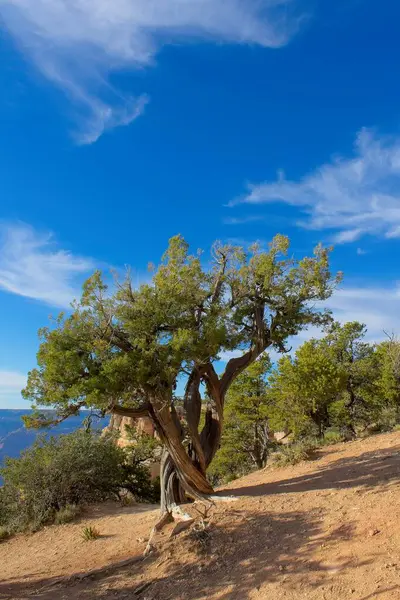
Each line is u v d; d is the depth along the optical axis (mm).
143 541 11961
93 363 11898
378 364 31578
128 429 27562
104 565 10688
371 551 7250
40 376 12055
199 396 14203
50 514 17406
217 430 14711
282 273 15406
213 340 12180
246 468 34438
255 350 15617
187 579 8586
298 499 11062
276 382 29500
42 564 12164
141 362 11477
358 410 30922
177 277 13188
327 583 6773
